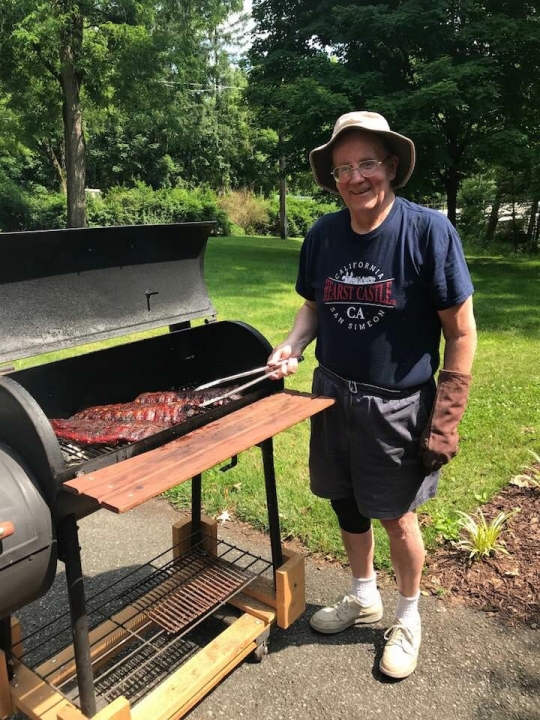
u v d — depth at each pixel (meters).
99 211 24.45
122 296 2.13
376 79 12.27
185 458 1.51
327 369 1.94
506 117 12.93
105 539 2.87
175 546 2.38
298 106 11.95
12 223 25.22
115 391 2.21
